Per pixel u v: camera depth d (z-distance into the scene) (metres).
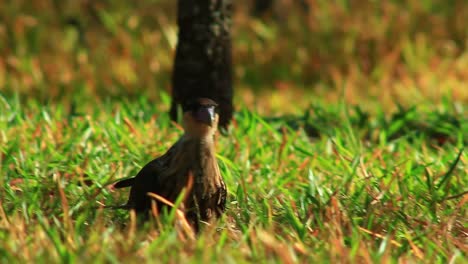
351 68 21.80
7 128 12.20
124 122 12.88
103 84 20.52
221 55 13.74
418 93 19.75
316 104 17.38
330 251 7.98
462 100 19.89
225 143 12.29
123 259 7.50
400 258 8.12
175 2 24.95
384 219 9.25
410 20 23.16
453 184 10.59
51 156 11.05
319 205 9.41
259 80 21.62
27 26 22.50
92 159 10.98
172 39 21.53
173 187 8.45
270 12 24.22
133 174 10.67
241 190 9.83
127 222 8.98
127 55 21.77
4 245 7.66
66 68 21.09
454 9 23.91
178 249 7.85
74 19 23.41
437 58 22.14
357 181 10.34
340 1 23.64
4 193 9.77
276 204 9.84
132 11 24.16
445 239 8.80
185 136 8.42
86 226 8.89
